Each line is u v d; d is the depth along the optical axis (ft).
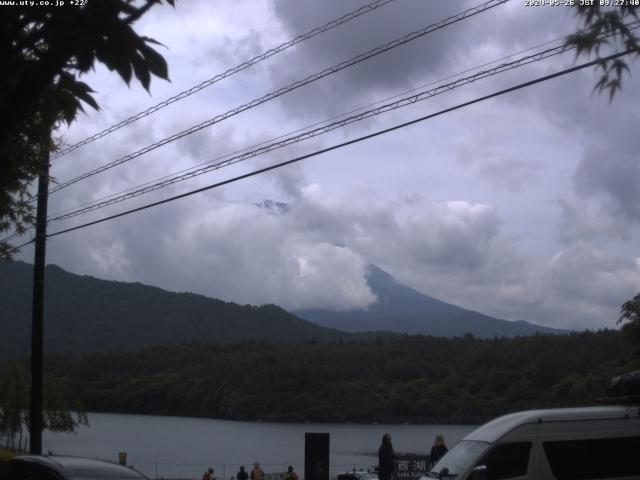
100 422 276.82
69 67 20.74
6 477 36.24
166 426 267.80
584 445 35.27
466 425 167.43
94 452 204.33
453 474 34.96
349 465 150.82
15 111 19.17
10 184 34.71
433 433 164.96
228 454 203.82
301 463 183.83
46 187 67.15
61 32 18.57
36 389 66.23
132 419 288.92
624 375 39.01
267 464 180.65
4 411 117.39
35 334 66.85
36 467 34.58
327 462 68.13
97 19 17.84
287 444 224.74
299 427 254.47
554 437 35.17
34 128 24.16
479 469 33.35
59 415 122.42
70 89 21.39
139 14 18.44
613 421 35.86
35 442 65.51
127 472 35.17
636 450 35.60
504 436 35.09
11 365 121.80
